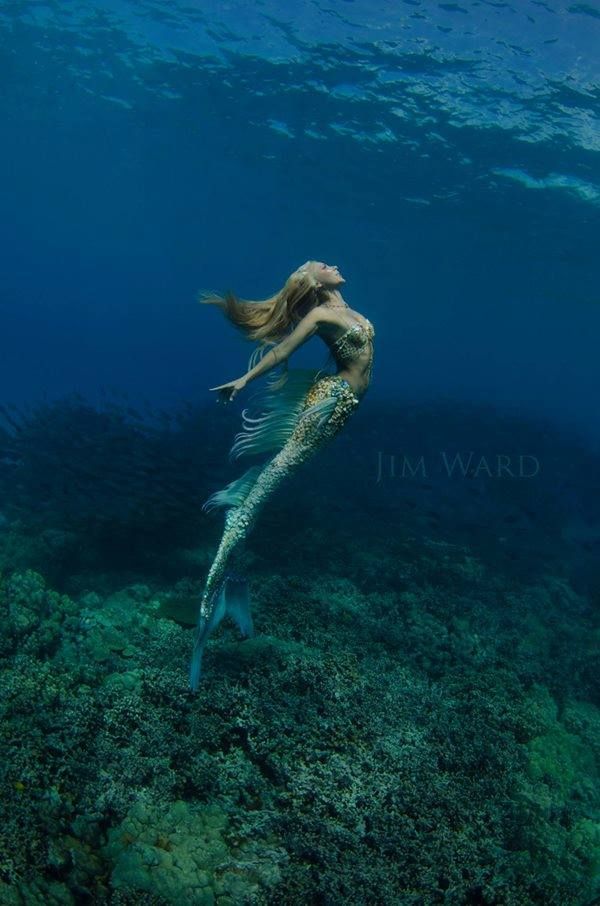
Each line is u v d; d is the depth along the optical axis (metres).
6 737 4.79
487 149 22.83
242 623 3.89
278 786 5.23
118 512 10.83
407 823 4.97
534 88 17.80
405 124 22.80
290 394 3.17
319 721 5.69
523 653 9.31
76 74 28.50
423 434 22.95
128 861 4.09
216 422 18.55
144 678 5.86
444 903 4.52
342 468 17.75
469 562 12.35
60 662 6.13
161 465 12.71
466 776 5.72
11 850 3.92
